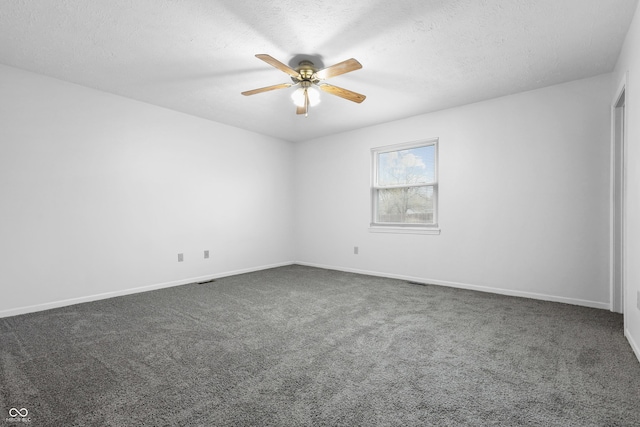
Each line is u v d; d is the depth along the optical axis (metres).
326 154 5.08
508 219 3.39
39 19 2.05
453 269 3.77
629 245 2.11
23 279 2.78
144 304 3.06
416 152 4.18
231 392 1.53
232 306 2.98
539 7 1.94
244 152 4.73
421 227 4.04
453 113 3.76
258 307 2.95
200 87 3.18
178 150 3.93
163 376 1.68
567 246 3.06
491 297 3.29
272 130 4.79
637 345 1.89
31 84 2.82
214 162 4.33
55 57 2.57
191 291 3.58
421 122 4.02
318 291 3.56
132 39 2.30
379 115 4.06
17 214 2.75
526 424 1.29
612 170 2.75
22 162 2.78
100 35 2.24
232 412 1.37
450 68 2.76
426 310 2.85
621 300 2.74
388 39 2.30
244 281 4.10
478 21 2.08
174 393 1.52
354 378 1.66
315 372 1.72
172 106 3.74
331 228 5.02
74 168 3.08
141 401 1.45
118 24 2.11
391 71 2.82
